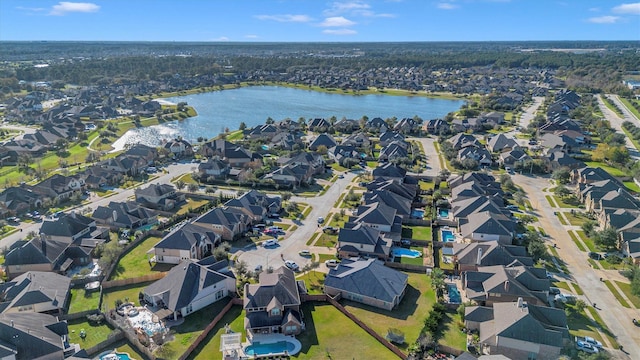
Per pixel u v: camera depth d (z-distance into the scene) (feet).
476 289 290.35
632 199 431.84
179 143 630.33
